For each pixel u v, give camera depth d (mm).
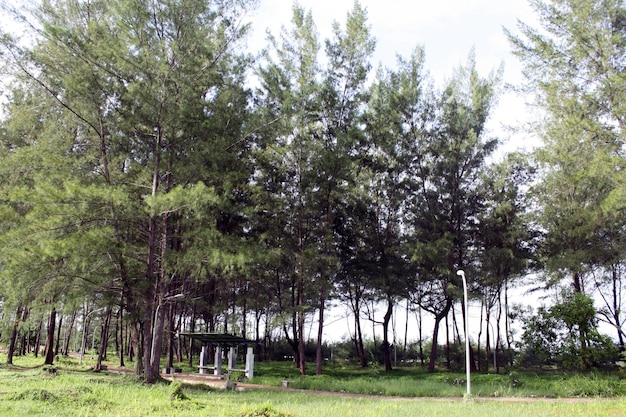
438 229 33531
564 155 27625
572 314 26812
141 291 22344
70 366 33031
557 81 24344
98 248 19562
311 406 15406
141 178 23656
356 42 31844
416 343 53594
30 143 27219
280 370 34688
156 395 15656
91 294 21906
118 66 21594
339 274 34875
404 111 34594
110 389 16578
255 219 29312
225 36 24156
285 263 30891
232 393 20109
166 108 22141
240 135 24859
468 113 33969
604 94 22766
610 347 25875
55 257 18516
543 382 24266
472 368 38281
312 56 31047
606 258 28000
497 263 32156
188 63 22094
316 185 30531
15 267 18266
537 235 33625
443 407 16219
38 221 19016
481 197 34188
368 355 50250
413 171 35031
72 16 23781
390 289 33344
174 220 24234
